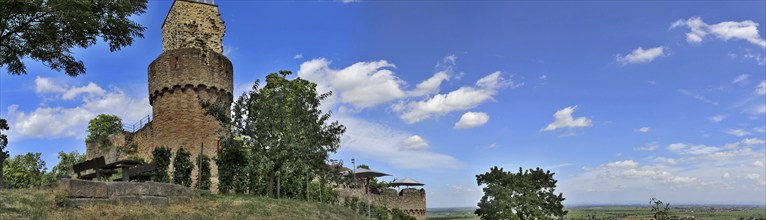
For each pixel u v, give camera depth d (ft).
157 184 74.33
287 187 117.50
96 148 174.60
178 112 131.13
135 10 97.55
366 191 162.09
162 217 63.31
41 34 89.35
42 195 59.26
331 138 116.16
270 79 161.68
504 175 135.23
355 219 95.14
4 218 49.29
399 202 179.22
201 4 144.97
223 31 147.33
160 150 93.56
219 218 68.95
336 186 144.15
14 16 85.25
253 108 106.73
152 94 137.49
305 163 105.09
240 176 104.78
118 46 99.25
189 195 79.56
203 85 133.90
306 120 108.88
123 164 81.05
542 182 148.25
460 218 408.26
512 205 129.59
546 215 144.66
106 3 90.58
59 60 98.32
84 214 57.72
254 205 80.18
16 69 101.35
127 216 60.44
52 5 82.74
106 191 66.28
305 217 80.94
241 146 107.45
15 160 194.08
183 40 139.13
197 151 129.08
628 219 298.76
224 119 109.91
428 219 383.86
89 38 95.45
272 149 102.83
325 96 118.42
